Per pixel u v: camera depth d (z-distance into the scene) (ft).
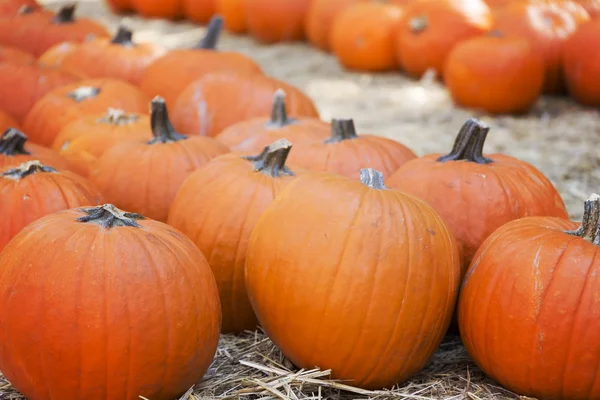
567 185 7.37
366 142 5.69
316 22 14.11
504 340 4.53
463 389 4.69
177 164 5.60
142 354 4.32
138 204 5.56
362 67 12.64
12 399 4.58
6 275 4.36
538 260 4.48
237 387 4.64
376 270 4.46
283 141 5.06
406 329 4.53
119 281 4.29
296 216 4.57
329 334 4.51
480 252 4.73
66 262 4.29
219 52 7.92
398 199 4.60
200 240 5.04
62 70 7.79
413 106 10.55
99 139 6.15
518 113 10.28
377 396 4.63
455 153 5.26
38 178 5.06
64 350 4.27
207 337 4.50
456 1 11.46
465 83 10.15
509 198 5.04
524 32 11.10
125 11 17.89
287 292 4.54
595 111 10.38
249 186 5.02
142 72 8.43
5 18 10.05
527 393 4.60
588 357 4.41
